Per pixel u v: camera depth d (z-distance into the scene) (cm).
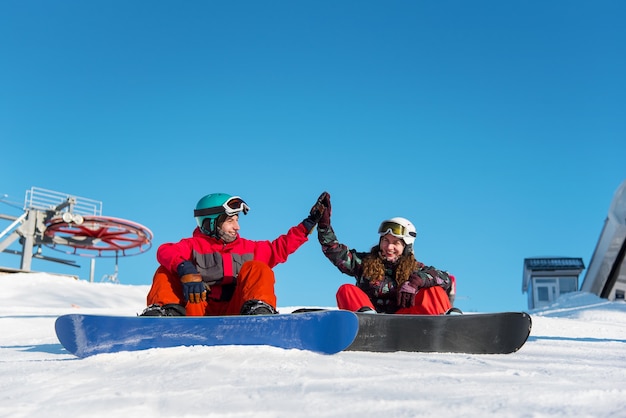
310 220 447
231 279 409
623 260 1582
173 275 393
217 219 415
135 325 321
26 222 3064
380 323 375
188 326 323
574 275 2280
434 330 379
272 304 368
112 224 3012
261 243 433
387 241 468
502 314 383
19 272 2678
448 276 475
